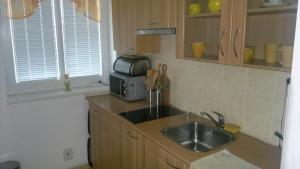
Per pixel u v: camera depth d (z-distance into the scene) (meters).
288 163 0.57
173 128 1.93
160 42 2.49
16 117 2.54
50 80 2.82
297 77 0.54
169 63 2.43
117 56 2.98
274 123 1.58
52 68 2.82
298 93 0.54
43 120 2.69
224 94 1.90
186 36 1.77
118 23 2.64
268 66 1.29
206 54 1.76
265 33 1.46
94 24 2.99
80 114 2.89
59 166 2.87
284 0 1.29
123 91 2.59
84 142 2.98
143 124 1.98
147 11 2.13
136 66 2.56
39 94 2.70
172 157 1.55
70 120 2.84
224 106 1.91
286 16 1.34
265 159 1.43
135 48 2.39
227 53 1.45
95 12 2.94
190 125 2.02
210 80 2.01
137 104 2.50
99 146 2.66
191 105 2.23
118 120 2.16
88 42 2.99
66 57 2.88
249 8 1.33
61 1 2.74
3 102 2.46
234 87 1.82
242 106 1.78
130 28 2.43
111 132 2.33
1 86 2.43
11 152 2.57
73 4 2.82
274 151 1.52
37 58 2.71
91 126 2.79
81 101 2.87
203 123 2.00
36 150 2.70
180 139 1.99
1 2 2.44
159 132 1.82
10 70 2.60
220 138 1.85
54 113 2.73
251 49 1.40
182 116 2.17
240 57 1.38
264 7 1.31
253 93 1.69
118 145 2.24
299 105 0.54
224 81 1.89
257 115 1.68
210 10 1.61
